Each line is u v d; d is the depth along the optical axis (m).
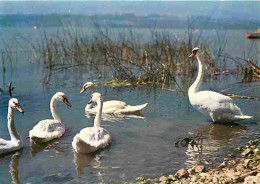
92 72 21.89
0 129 11.50
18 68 23.23
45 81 19.23
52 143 10.34
